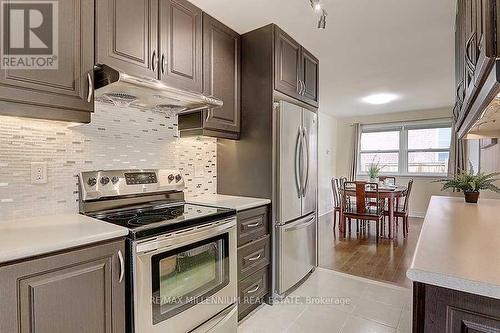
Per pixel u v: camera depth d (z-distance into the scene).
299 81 2.73
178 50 1.91
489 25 0.60
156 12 1.77
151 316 1.37
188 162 2.46
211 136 2.28
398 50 2.89
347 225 5.33
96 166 1.83
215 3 2.06
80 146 1.75
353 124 6.94
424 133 6.19
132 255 1.32
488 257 0.91
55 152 1.64
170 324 1.46
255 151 2.46
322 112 6.33
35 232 1.24
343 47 2.82
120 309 1.29
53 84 1.30
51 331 1.09
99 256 1.22
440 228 1.34
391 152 6.58
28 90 1.23
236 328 1.92
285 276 2.47
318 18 2.27
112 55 1.53
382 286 2.71
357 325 2.08
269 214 2.39
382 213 4.50
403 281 2.83
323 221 5.75
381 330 2.02
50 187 1.62
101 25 1.48
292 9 2.15
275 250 2.43
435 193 6.02
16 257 1.00
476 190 2.24
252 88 2.46
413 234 4.61
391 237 4.40
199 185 2.56
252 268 2.19
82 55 1.40
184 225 1.55
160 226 1.42
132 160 2.03
